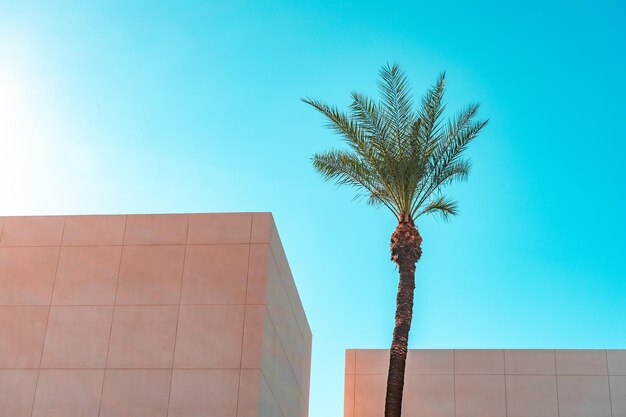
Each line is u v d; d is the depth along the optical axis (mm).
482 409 29453
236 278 19156
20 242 19953
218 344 18516
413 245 22219
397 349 21438
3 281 19531
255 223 19750
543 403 29297
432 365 30266
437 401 29703
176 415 17969
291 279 23781
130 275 19406
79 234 19953
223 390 18078
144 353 18594
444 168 22656
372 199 23688
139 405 18125
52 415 18188
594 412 29000
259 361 18297
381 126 22500
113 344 18734
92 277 19453
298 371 26031
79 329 18953
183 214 19984
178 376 18312
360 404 30047
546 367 29812
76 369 18578
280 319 21422
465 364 30172
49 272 19578
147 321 18906
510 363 30000
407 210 22547
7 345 18875
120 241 19797
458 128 22828
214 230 19734
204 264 19375
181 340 18641
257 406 17875
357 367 30641
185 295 19078
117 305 19125
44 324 19062
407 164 22219
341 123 22734
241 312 18781
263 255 19359
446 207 23562
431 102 22578
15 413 18219
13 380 18547
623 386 29219
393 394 21094
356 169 22859
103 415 18094
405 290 21906
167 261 19484
